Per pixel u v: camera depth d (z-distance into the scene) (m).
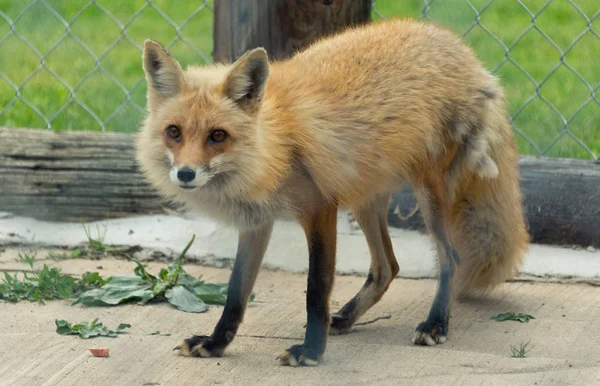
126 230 8.48
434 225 6.66
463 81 6.71
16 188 8.70
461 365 5.76
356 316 6.61
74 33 13.74
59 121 10.63
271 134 5.83
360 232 8.59
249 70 5.67
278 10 8.08
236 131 5.67
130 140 8.72
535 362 5.77
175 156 5.64
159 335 6.29
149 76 5.83
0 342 6.04
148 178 6.22
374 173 6.32
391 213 8.73
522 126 10.75
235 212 6.03
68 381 5.48
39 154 8.67
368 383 5.47
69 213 8.73
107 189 8.73
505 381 5.47
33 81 12.00
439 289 6.51
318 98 6.16
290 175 5.95
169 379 5.54
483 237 7.11
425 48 6.69
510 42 13.38
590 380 5.48
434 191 6.64
